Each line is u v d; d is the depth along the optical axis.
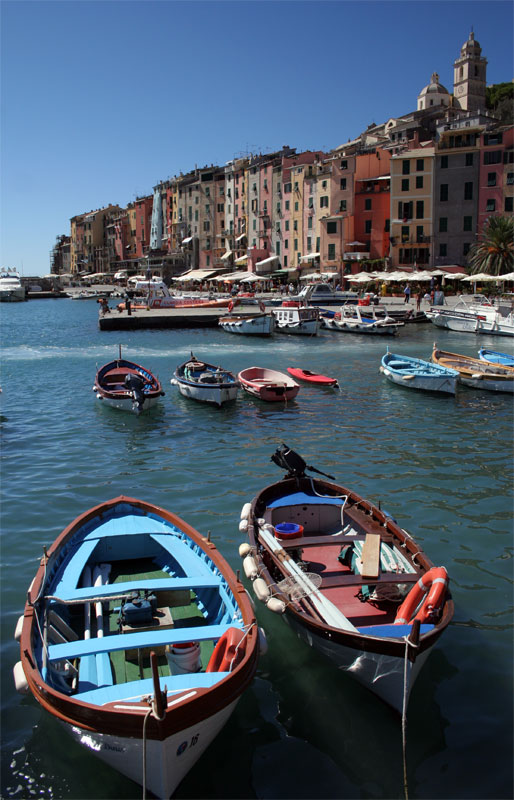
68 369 32.22
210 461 16.12
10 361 35.16
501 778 6.27
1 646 8.30
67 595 7.68
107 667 6.90
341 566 9.53
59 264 193.12
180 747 5.75
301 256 86.88
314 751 6.59
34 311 85.12
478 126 68.12
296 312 47.75
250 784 6.21
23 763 6.49
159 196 124.56
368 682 7.06
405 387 26.48
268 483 14.35
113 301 108.44
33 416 21.38
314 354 37.94
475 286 61.44
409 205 72.38
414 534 11.66
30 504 13.17
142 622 7.55
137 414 20.98
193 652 6.75
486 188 68.69
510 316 44.50
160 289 69.12
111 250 149.38
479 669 7.86
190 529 9.41
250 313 57.34
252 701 7.32
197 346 42.16
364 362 34.41
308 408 22.78
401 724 6.95
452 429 19.67
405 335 46.97
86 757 6.58
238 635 6.70
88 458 16.45
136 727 5.56
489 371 27.38
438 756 6.53
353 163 77.19
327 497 10.87
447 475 15.06
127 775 6.06
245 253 100.69
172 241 121.19
